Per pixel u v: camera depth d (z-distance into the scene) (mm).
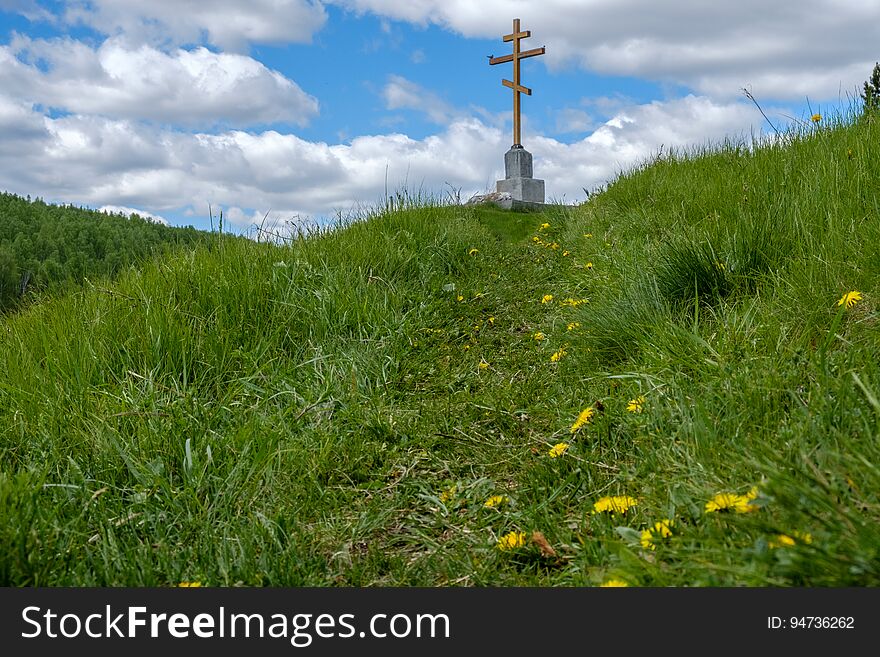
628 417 2822
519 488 2752
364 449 3262
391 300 5539
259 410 3578
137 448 3002
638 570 1741
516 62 13992
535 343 4762
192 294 4773
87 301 4500
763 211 4258
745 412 2391
